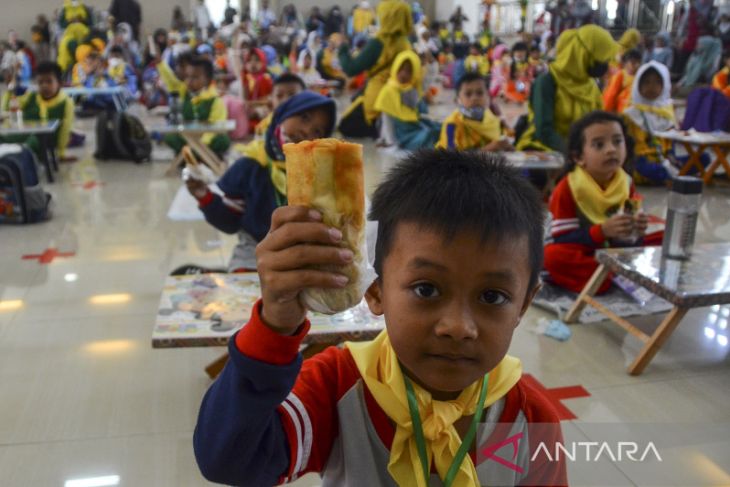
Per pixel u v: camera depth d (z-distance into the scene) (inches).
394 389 34.9
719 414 94.0
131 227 184.1
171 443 88.4
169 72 305.4
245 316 88.7
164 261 157.5
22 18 687.7
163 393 100.5
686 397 99.0
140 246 168.1
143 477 81.7
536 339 118.4
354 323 84.4
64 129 269.4
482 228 30.8
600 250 118.5
